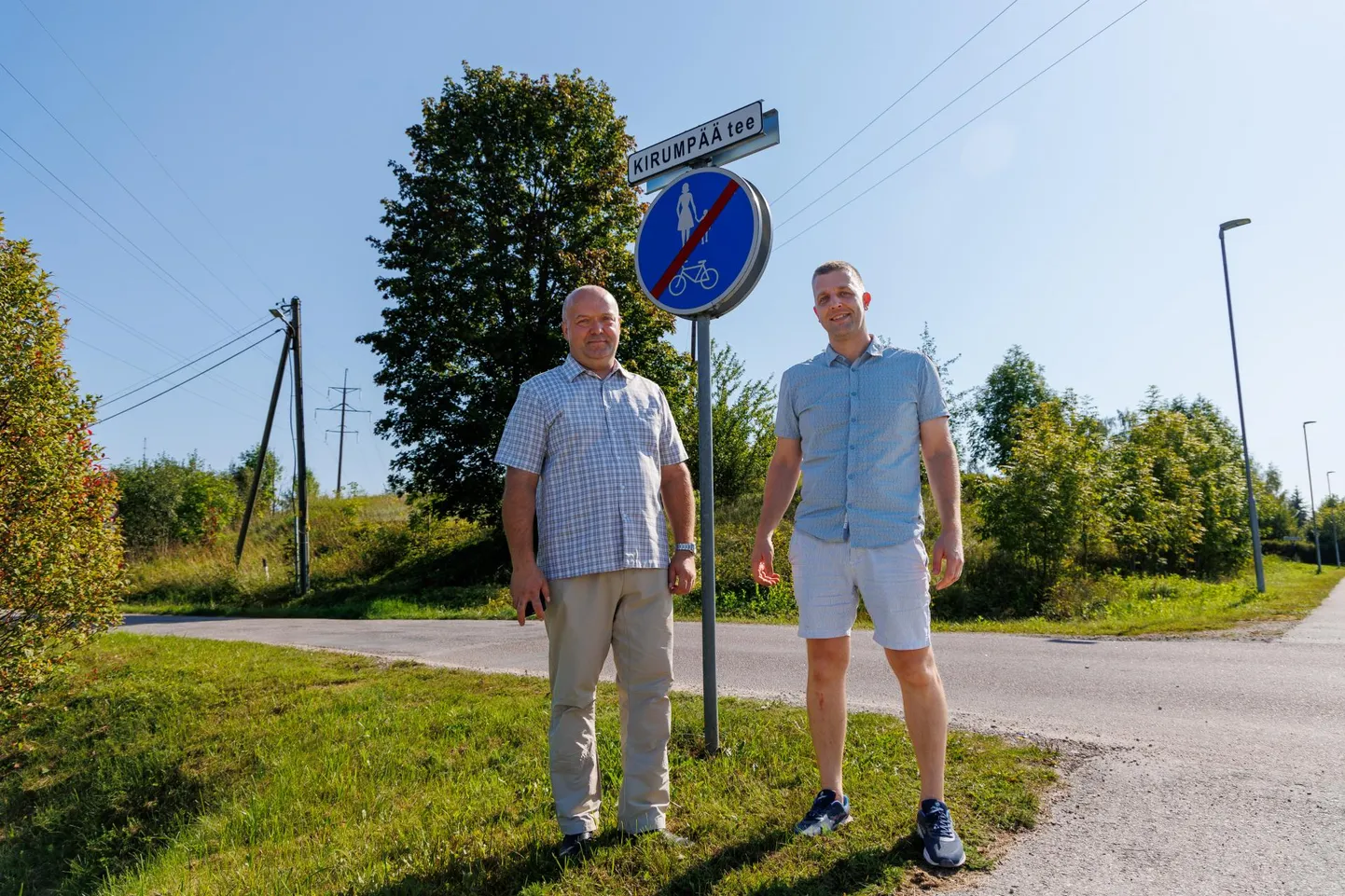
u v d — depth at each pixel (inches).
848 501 108.4
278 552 1072.8
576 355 118.9
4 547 282.8
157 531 1368.1
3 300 288.4
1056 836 105.0
